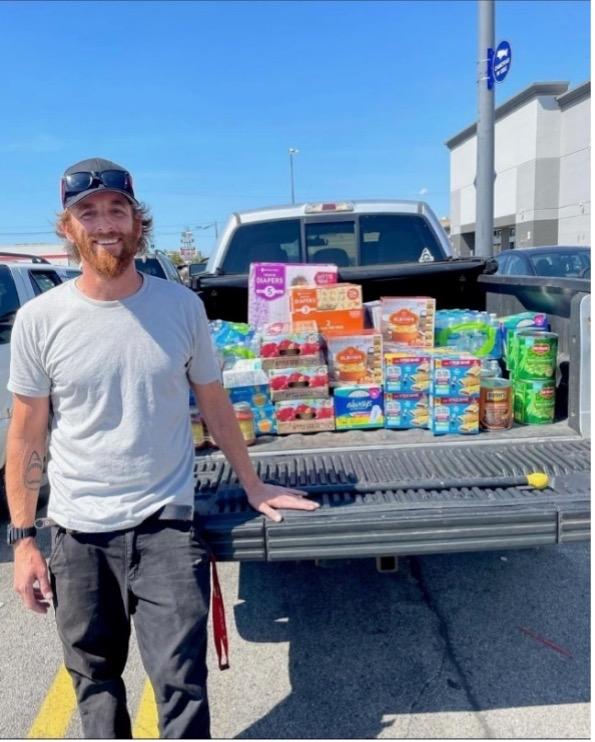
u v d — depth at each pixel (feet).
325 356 10.61
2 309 15.72
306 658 9.58
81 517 6.60
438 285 14.32
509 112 113.19
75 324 6.40
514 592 11.19
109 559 6.70
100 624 6.77
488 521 7.27
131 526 6.63
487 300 13.91
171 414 6.79
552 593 11.10
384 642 9.89
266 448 9.53
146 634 6.51
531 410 10.12
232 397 10.03
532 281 11.28
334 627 10.38
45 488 17.01
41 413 6.72
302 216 15.76
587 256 30.86
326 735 8.02
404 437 9.78
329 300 11.53
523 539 7.31
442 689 8.77
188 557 6.64
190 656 6.34
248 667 9.43
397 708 8.43
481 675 9.02
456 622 10.36
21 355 6.51
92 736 6.67
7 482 6.84
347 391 10.18
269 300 12.48
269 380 10.11
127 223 6.36
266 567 12.49
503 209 118.21
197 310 7.04
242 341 11.33
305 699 8.70
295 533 7.23
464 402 9.71
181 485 6.89
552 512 7.30
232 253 15.88
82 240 6.26
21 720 8.52
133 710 8.63
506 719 8.15
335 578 11.96
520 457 8.77
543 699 8.50
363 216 15.76
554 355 10.09
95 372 6.42
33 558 6.81
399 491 7.89
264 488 7.70
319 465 8.77
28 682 9.32
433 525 7.25
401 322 11.24
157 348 6.57
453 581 11.67
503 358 11.33
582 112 97.35
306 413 10.17
